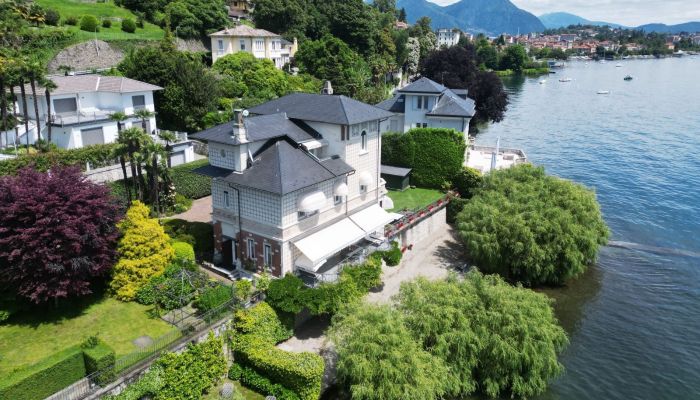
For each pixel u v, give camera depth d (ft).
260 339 118.52
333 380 118.01
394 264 167.43
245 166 142.00
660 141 398.83
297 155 146.41
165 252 135.23
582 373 134.21
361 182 166.91
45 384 90.63
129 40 350.23
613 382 131.13
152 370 100.27
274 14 493.77
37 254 109.09
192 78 257.14
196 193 207.21
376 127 171.83
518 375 119.65
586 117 506.07
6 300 116.57
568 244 167.02
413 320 118.21
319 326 136.46
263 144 147.54
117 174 192.95
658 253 208.03
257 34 402.31
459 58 431.43
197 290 126.31
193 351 106.83
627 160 345.10
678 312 164.14
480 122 444.14
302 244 140.26
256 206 138.92
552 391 126.72
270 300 125.18
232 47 401.70
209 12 428.97
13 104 198.29
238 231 145.38
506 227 169.07
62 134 206.80
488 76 414.82
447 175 235.61
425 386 102.58
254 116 166.50
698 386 130.41
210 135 145.69
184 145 224.33
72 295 124.77
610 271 191.72
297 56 439.22
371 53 525.34
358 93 405.59
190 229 159.22
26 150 194.18
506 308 121.08
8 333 112.98
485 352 119.85
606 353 142.82
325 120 156.46
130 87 229.04
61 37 311.68
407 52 619.26
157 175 173.27
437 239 202.69
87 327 116.06
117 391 95.25
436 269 175.42
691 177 307.99
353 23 507.71
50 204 112.06
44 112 211.61
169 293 124.36
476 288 127.75
